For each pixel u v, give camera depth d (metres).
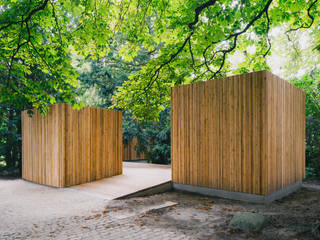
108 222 4.57
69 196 6.66
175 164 7.84
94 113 8.59
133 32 7.79
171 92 7.98
